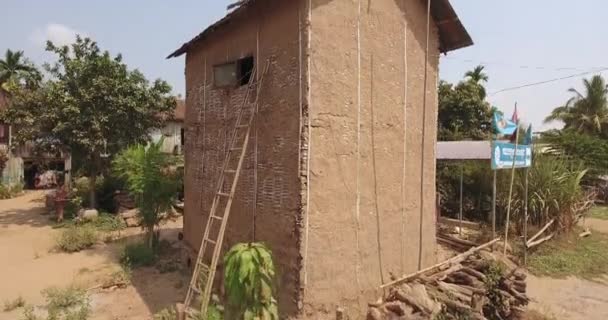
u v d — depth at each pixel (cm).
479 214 1424
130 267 919
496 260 771
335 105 591
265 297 427
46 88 1528
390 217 690
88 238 1152
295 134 567
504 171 1250
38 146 1577
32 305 716
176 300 735
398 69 703
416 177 751
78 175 1950
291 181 571
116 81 1532
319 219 573
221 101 789
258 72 661
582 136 2555
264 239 629
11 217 1631
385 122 677
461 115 2669
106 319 656
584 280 948
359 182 630
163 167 1148
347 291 610
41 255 1059
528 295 847
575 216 1339
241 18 695
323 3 575
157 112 1725
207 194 839
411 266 738
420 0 744
